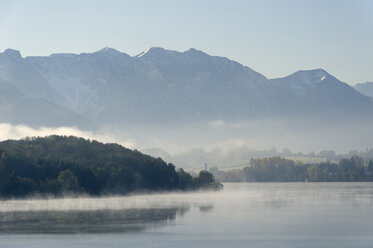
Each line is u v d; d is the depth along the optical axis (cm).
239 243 18762
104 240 19300
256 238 19638
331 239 19475
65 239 19462
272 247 18112
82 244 18612
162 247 18088
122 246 18288
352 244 18612
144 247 18100
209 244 18588
